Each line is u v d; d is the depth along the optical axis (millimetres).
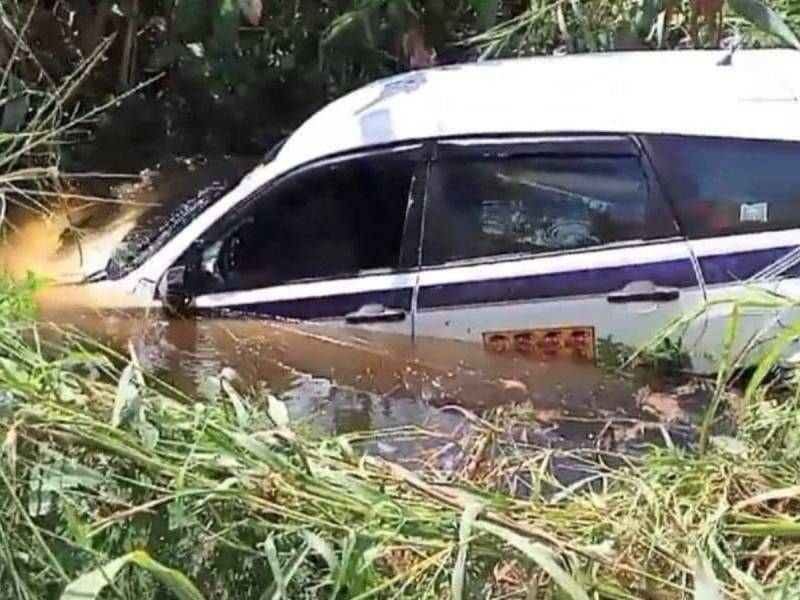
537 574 2230
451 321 4117
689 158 4035
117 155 5715
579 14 5852
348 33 6020
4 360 2564
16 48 4840
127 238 4441
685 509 2498
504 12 6449
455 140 4160
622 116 4105
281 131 6191
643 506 2490
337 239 4203
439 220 4152
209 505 2420
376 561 2361
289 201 4219
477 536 2254
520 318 4090
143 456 2434
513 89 4324
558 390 3885
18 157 3781
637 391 3824
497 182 4133
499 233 4137
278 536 2387
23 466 2387
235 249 4238
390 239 4184
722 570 2291
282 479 2441
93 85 6094
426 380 3938
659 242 4039
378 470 2584
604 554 2262
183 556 2420
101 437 2432
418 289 4133
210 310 4164
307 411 3752
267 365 3988
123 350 3930
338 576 2258
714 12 5453
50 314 4035
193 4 5906
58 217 4316
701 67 4418
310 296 4176
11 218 4211
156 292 4172
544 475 2709
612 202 4078
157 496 2438
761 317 3830
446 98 4309
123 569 2287
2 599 2250
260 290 4203
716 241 4000
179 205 4703
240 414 2684
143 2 6164
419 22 6160
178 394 3037
